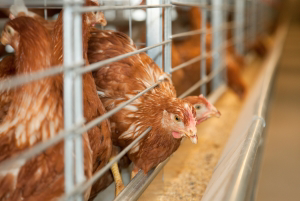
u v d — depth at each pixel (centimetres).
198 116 216
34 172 117
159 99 173
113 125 178
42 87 121
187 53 368
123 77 183
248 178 143
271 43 977
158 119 167
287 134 412
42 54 119
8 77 172
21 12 206
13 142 121
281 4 1958
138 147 174
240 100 422
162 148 171
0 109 160
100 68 187
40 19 208
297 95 593
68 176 98
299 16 2205
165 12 209
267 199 276
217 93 418
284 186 296
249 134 190
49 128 122
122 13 461
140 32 445
